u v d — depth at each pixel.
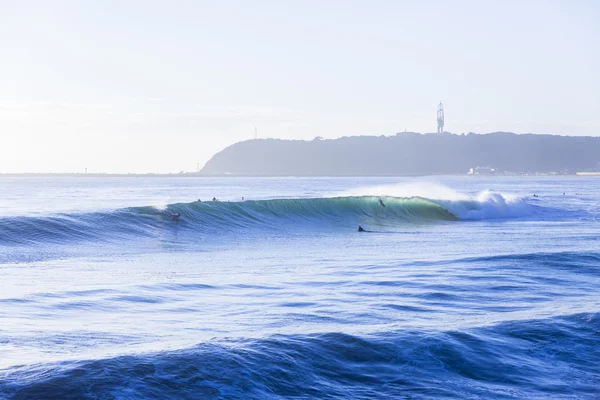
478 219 56.88
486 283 17.84
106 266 23.78
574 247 29.09
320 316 13.33
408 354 10.29
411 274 19.91
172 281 18.94
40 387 8.09
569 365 10.25
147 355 9.43
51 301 14.97
